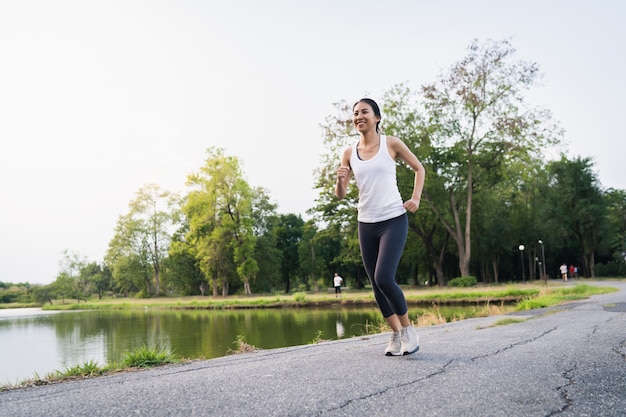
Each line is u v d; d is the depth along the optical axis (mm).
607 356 3334
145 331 17438
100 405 2312
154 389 2654
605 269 48594
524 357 3354
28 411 2275
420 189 3549
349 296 32438
